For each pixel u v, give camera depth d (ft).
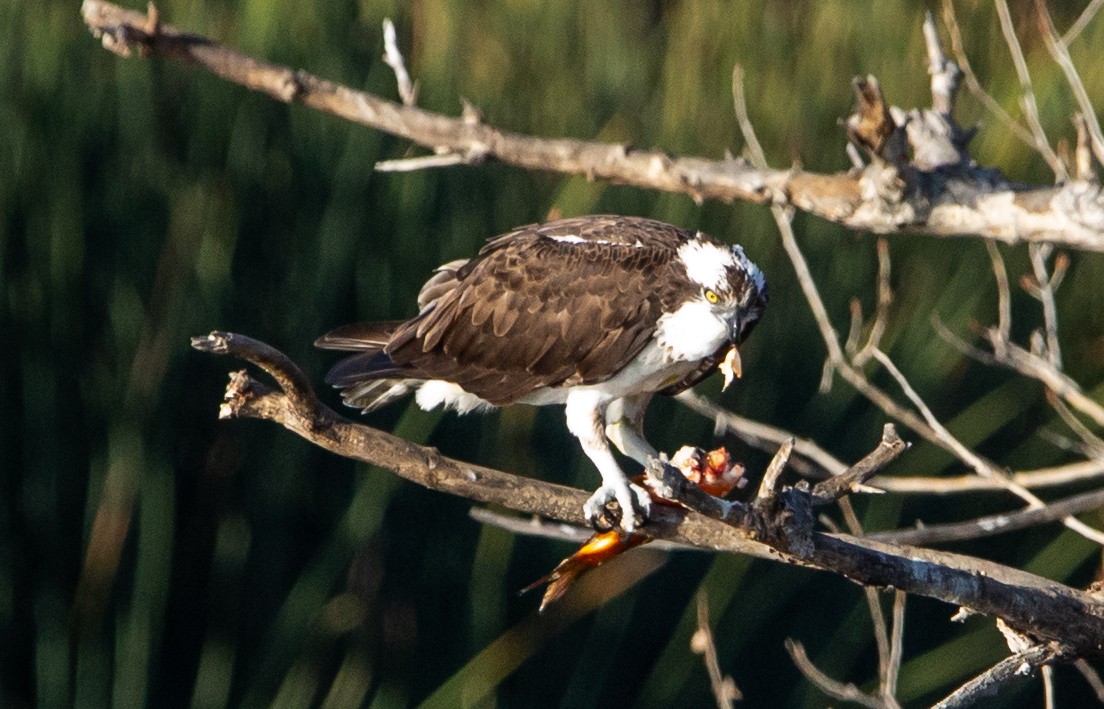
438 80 38.27
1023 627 18.58
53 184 35.24
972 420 37.52
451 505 37.47
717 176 21.76
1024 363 27.37
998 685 18.65
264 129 36.99
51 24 36.06
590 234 23.57
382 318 36.35
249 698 35.27
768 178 21.61
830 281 37.83
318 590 35.47
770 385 37.29
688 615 36.73
